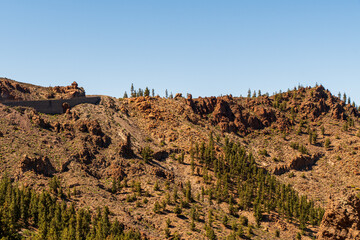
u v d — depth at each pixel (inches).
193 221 5452.8
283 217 6707.7
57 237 3983.8
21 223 4377.5
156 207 5767.7
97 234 4288.9
